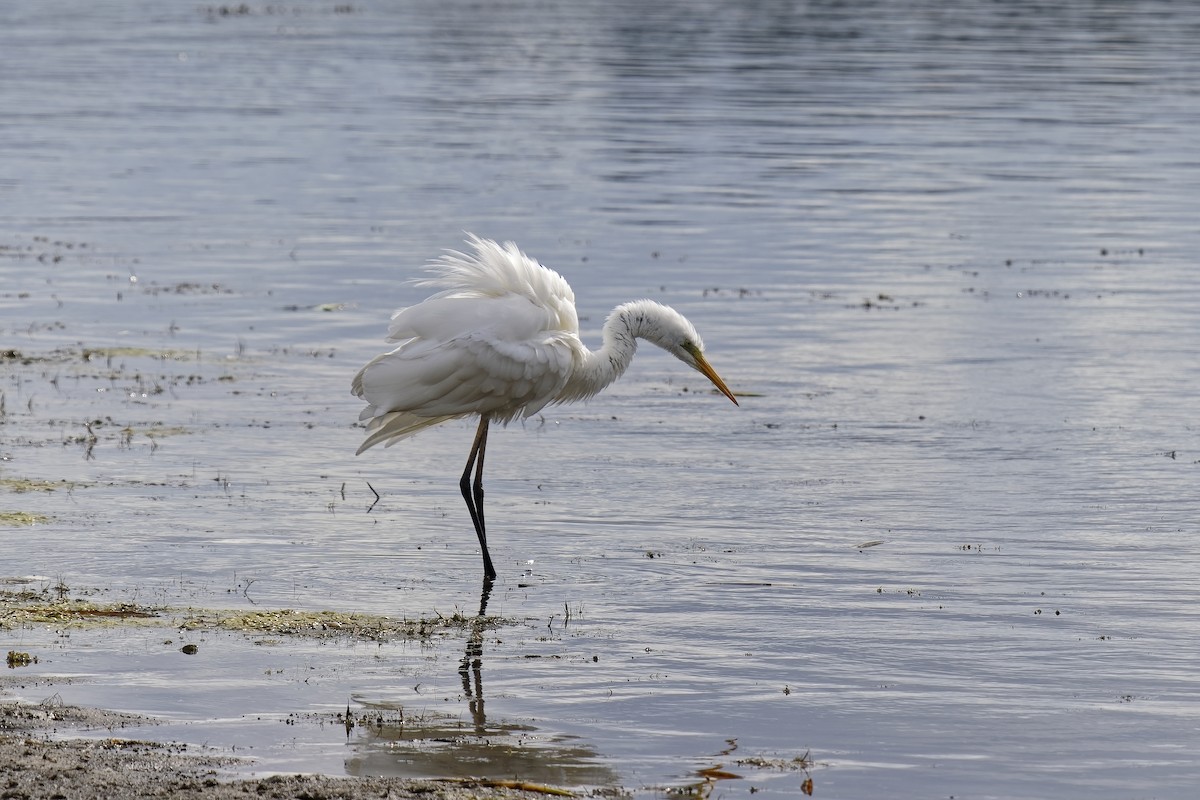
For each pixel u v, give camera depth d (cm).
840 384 1842
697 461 1523
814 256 2627
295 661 995
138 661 984
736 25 7119
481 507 1213
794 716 924
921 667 1003
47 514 1305
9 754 826
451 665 995
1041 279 2453
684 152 3788
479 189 3269
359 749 860
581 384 1286
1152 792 829
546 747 873
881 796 820
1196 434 1617
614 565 1212
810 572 1195
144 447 1534
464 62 5812
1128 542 1269
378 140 3978
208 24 7481
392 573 1186
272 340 2033
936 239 2781
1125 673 995
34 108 4491
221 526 1290
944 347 2023
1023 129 4131
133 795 772
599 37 6669
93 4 8625
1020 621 1089
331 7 8481
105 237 2745
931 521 1327
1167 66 5481
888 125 4212
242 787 788
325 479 1445
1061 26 6919
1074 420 1675
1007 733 902
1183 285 2405
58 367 1861
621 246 2688
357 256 2594
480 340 1195
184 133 4066
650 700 944
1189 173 3481
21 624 1041
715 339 2066
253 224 2886
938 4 8100
